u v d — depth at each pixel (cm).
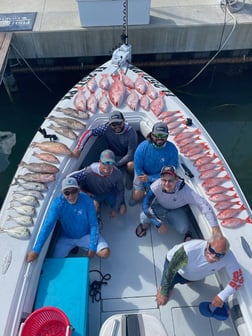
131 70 471
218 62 691
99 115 406
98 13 581
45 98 710
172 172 282
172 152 337
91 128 398
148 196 310
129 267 330
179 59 687
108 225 366
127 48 482
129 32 608
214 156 360
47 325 234
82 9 574
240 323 257
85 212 296
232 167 589
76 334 238
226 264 254
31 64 673
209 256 239
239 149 630
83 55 642
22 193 321
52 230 298
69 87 721
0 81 540
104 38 615
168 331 288
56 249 310
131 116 409
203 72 729
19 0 684
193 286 314
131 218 372
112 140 379
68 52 635
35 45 620
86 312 253
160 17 626
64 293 262
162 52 648
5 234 291
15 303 249
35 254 274
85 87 443
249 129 673
